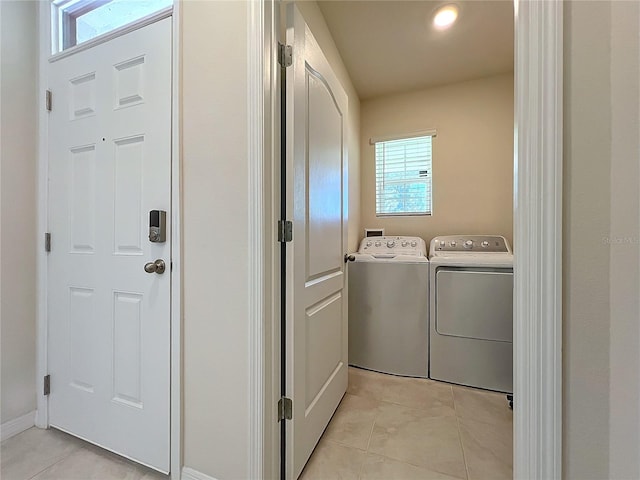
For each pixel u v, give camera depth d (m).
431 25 1.88
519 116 0.72
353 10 1.75
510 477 1.21
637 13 0.64
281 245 1.15
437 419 1.60
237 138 1.04
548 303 0.69
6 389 1.41
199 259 1.11
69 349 1.42
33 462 1.26
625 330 0.66
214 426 1.09
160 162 1.18
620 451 0.67
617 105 0.65
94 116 1.35
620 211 0.66
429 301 2.06
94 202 1.35
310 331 1.31
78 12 1.54
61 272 1.44
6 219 1.41
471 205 2.60
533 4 0.69
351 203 2.52
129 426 1.25
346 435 1.47
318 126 1.39
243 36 1.03
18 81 1.45
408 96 2.76
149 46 1.21
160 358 1.19
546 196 0.69
